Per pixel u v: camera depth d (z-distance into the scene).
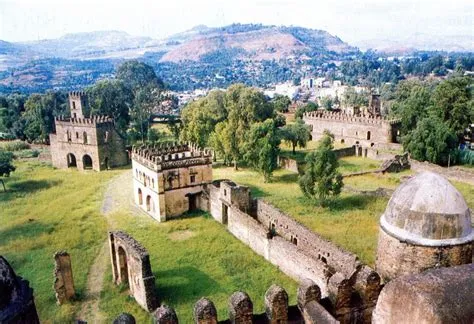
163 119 131.75
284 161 69.94
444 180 19.33
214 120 84.19
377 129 81.69
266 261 37.69
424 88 91.44
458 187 55.56
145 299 30.34
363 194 52.81
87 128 73.06
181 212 51.00
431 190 18.92
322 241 33.88
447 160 67.19
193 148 55.50
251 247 40.56
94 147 73.38
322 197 49.16
